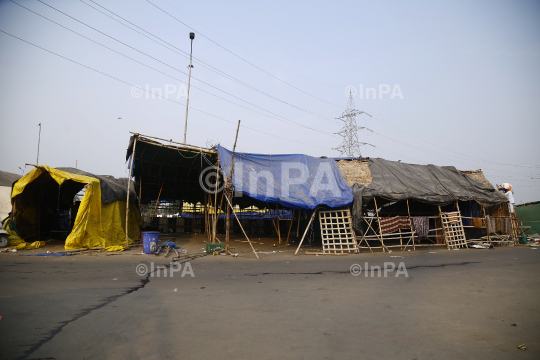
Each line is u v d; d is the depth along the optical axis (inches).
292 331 177.0
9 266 365.7
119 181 804.0
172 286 287.9
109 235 603.5
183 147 623.2
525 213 1091.9
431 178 775.7
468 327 187.0
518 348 157.9
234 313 207.9
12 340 155.2
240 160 640.4
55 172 557.9
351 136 1530.5
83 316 194.4
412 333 176.6
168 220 1037.8
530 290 283.1
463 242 714.2
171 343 157.6
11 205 580.1
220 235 953.5
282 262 474.9
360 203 641.6
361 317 203.0
